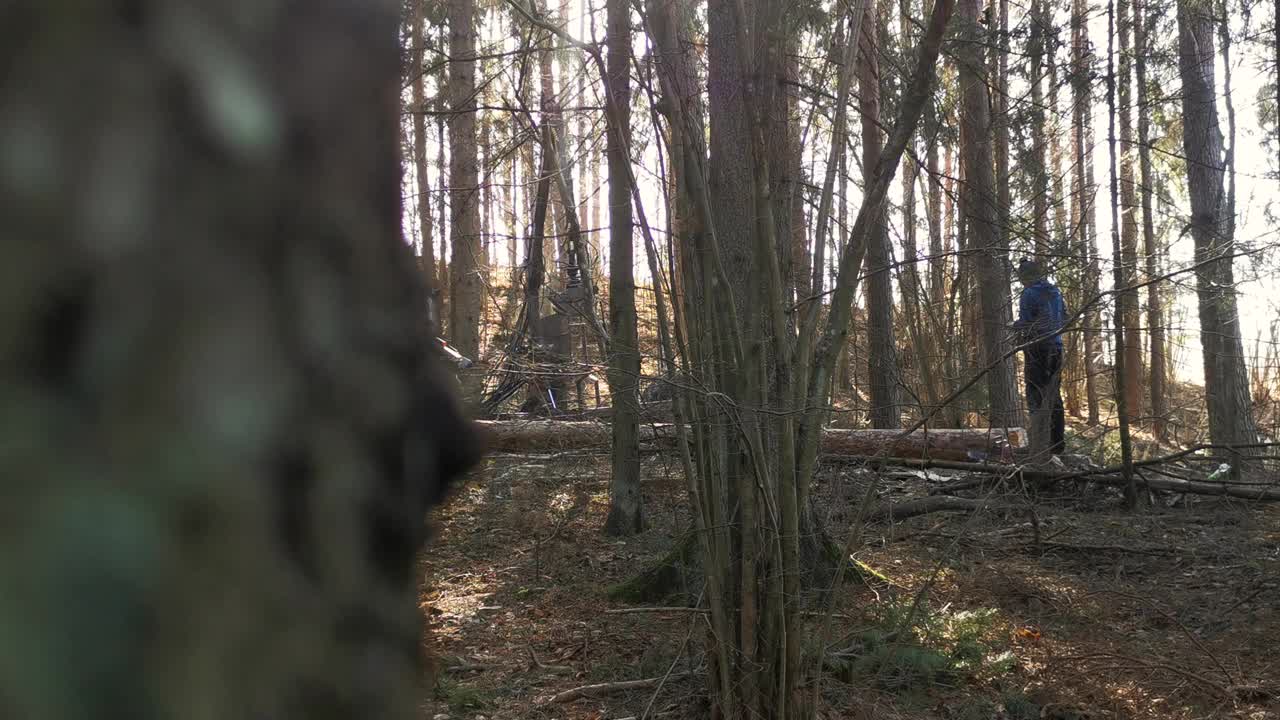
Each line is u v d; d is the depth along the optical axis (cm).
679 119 344
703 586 355
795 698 330
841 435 732
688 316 340
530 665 465
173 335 35
